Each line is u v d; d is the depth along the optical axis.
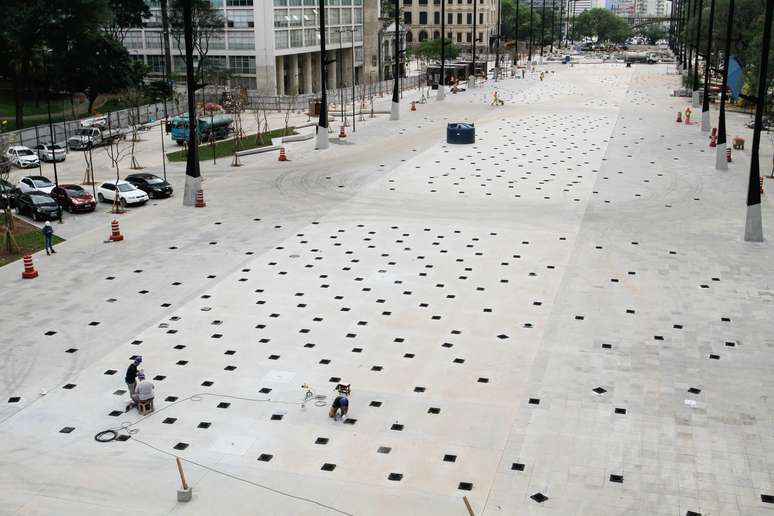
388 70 137.50
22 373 23.56
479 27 179.38
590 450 19.39
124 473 18.53
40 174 52.19
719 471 18.52
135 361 21.91
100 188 44.38
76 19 74.75
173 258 34.16
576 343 25.39
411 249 35.00
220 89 94.56
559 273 31.83
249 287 30.55
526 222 39.03
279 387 22.66
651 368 23.64
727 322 26.94
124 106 84.00
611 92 100.75
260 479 18.27
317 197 44.50
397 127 70.19
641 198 43.53
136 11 92.56
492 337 25.88
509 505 17.27
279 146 60.31
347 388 21.23
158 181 45.69
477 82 116.88
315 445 19.70
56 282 31.31
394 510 17.09
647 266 32.59
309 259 33.78
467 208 41.72
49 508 17.19
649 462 18.86
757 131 34.59
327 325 26.92
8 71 81.69
